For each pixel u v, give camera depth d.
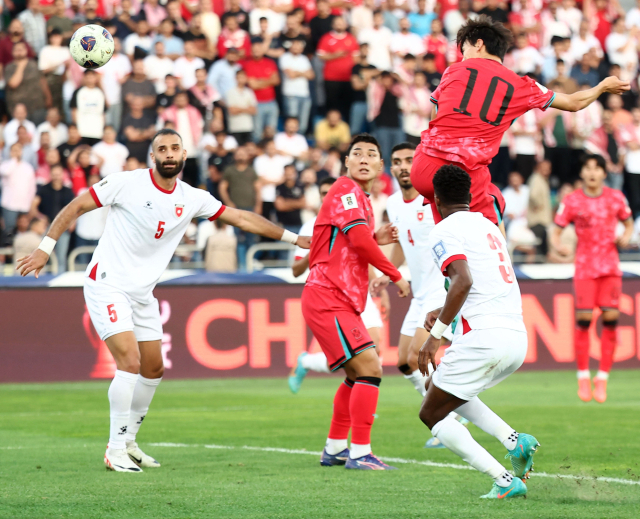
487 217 18.52
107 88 51.56
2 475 19.03
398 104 56.31
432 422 16.14
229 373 44.19
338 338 20.16
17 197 48.03
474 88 18.12
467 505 15.36
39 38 53.53
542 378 43.84
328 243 20.47
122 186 20.27
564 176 58.09
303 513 14.70
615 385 41.03
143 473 19.34
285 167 50.47
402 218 25.44
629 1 69.88
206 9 57.16
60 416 31.12
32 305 42.88
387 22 60.81
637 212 59.53
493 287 15.84
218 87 54.47
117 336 19.98
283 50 57.19
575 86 59.06
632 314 47.56
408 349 25.41
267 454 22.48
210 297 44.28
